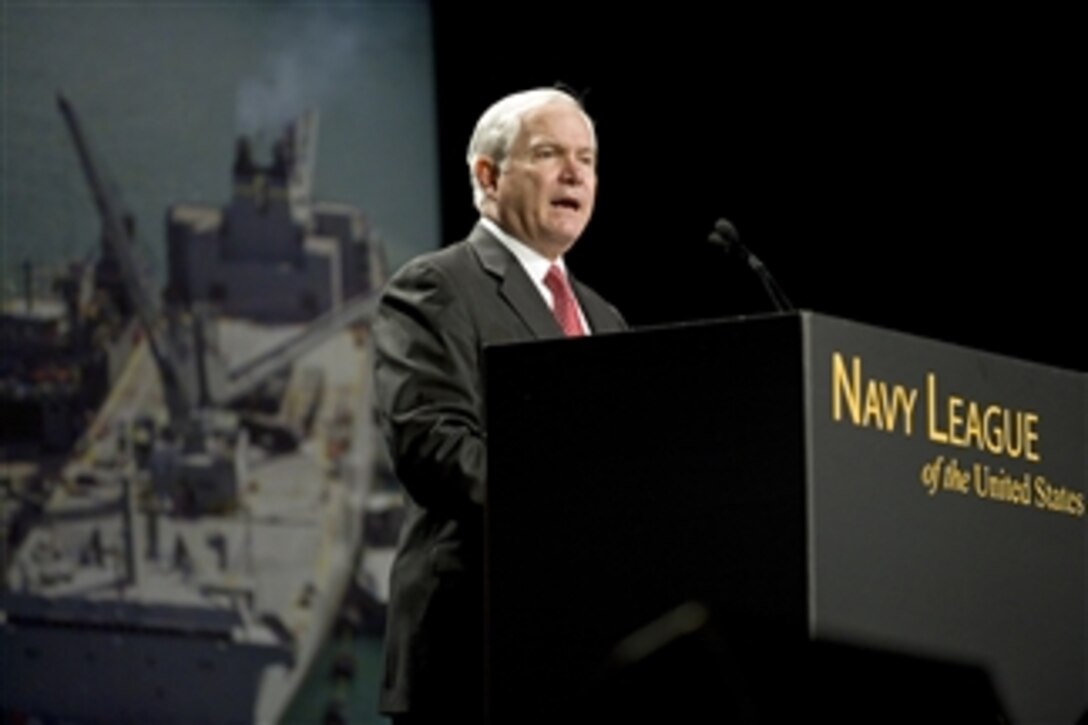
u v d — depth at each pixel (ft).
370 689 44.45
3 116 41.52
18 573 40.40
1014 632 17.92
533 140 23.94
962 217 49.06
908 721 16.84
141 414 42.37
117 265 42.57
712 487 16.81
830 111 50.26
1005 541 17.97
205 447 43.14
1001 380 18.19
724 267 50.31
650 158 50.72
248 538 43.32
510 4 49.78
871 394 16.84
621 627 17.20
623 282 50.55
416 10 48.62
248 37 45.50
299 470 44.32
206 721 42.22
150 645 41.75
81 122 42.60
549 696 17.53
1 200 41.24
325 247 45.83
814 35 50.42
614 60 50.60
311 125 46.19
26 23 42.14
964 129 49.16
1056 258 48.01
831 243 50.08
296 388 44.68
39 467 40.88
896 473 16.96
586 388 17.65
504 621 17.89
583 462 17.58
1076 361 47.83
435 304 22.27
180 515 42.55
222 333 43.86
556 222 23.77
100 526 41.47
